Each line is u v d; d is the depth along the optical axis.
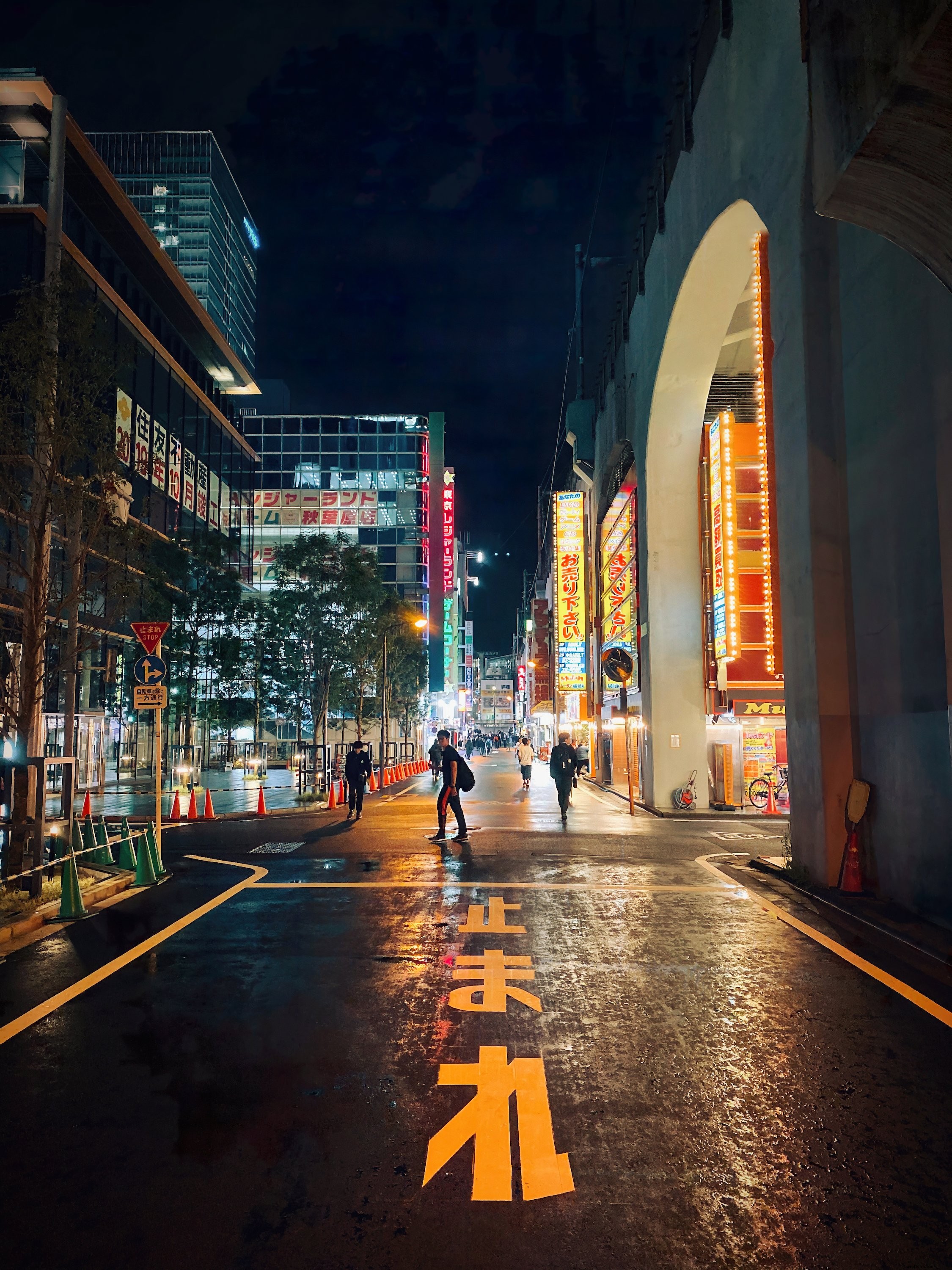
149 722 37.47
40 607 11.72
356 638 34.88
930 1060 5.11
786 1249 3.24
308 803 23.44
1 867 10.96
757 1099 4.56
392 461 67.75
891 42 4.60
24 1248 3.24
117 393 33.78
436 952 7.59
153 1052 5.21
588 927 8.59
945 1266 3.15
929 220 5.43
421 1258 3.17
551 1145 4.04
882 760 9.76
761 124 12.62
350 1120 4.30
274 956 7.48
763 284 15.75
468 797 27.39
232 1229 3.36
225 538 33.97
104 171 33.72
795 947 7.75
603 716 34.16
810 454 10.83
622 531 28.47
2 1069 4.95
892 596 9.45
